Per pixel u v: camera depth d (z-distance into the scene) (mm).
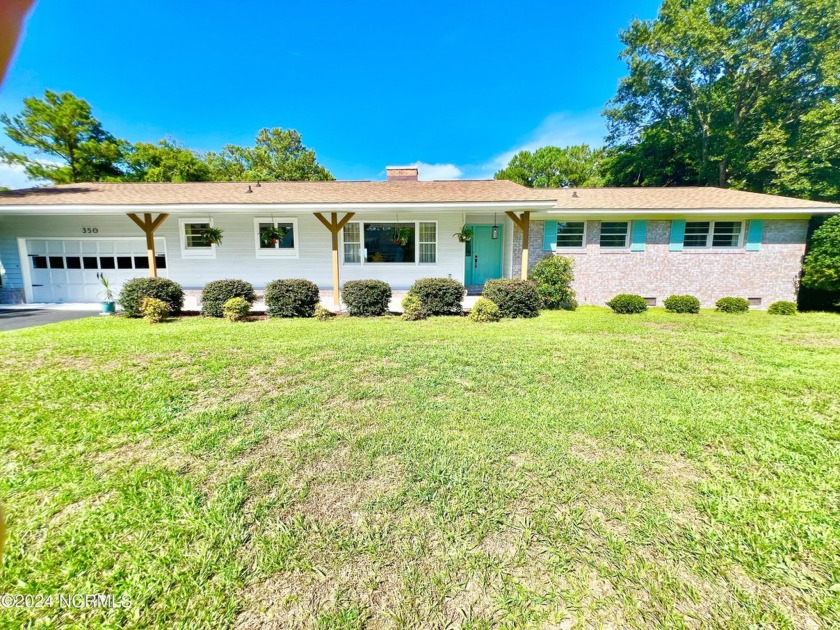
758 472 2666
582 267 11297
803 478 2596
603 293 11352
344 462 2762
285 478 2586
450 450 2904
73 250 11023
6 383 4164
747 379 4512
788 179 16109
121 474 2619
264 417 3434
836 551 1995
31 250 10953
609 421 3381
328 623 1637
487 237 12922
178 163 22750
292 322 8359
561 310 10367
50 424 3281
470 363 5008
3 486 2480
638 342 6348
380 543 2045
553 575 1865
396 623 1646
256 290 11203
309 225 11047
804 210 10367
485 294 9414
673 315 9625
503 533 2115
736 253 11062
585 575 1864
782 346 6145
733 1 16641
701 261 11164
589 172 28406
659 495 2422
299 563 1925
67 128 19500
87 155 20219
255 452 2898
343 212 9672
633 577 1852
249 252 11094
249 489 2471
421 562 1934
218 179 27656
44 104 18828
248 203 9211
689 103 19266
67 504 2328
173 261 11062
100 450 2912
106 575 1859
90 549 2002
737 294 11195
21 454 2846
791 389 4203
